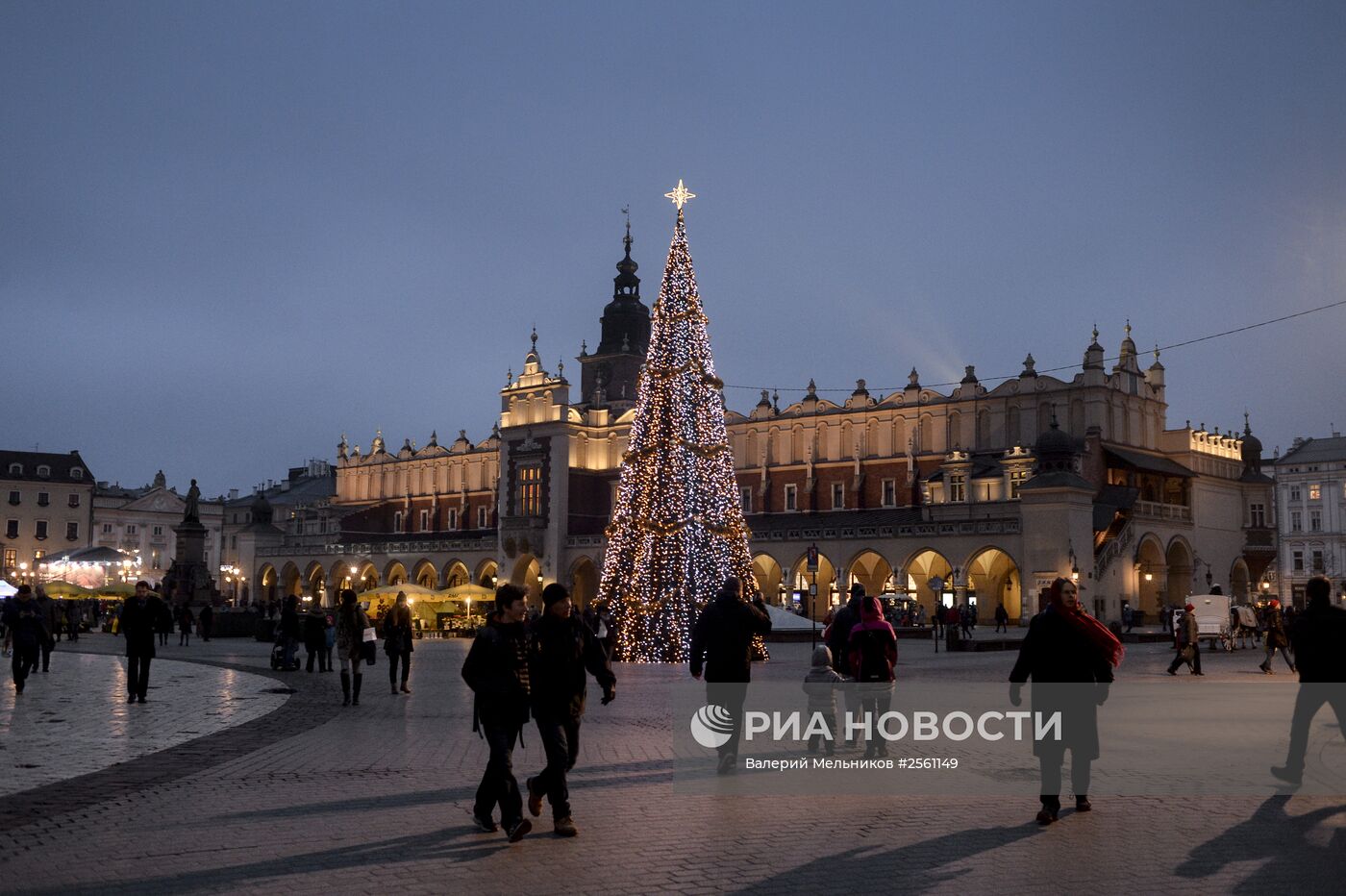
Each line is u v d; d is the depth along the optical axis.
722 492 44.72
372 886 9.63
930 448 93.69
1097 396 85.00
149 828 11.91
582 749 18.11
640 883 9.81
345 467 137.00
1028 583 74.06
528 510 107.50
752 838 11.55
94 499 154.88
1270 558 96.62
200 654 47.94
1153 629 80.19
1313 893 9.55
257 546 132.88
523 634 11.98
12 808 13.01
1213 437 94.69
